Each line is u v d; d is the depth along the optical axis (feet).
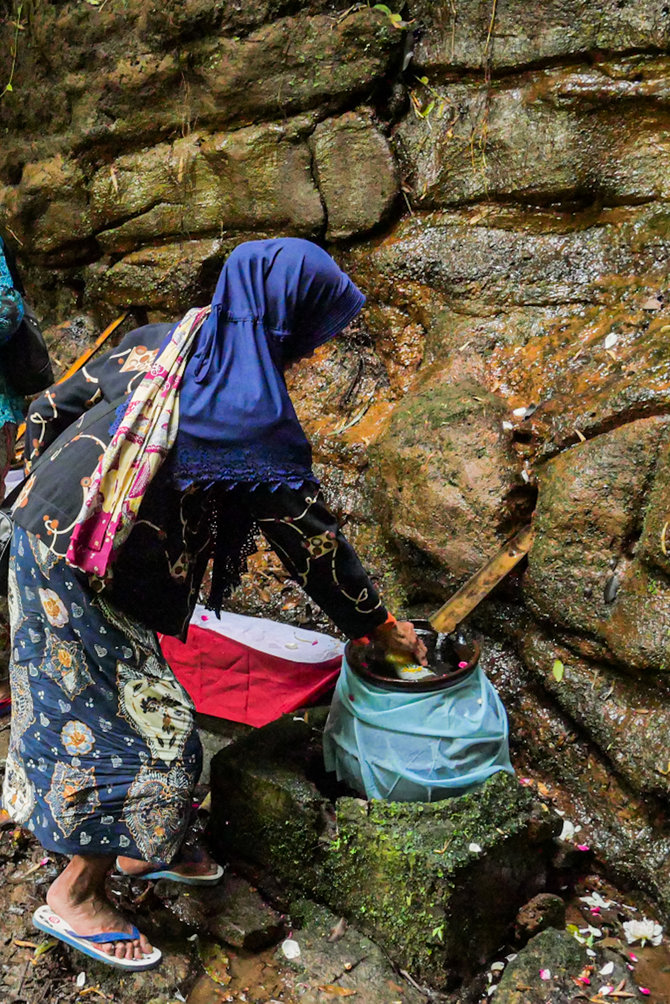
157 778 7.54
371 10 11.98
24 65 14.88
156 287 14.39
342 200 12.71
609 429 9.73
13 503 8.57
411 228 12.40
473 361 11.33
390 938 7.94
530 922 8.20
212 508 7.39
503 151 11.70
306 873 8.41
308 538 7.30
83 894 7.74
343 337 13.06
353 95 12.43
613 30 10.85
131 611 7.30
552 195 11.57
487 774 8.54
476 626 10.50
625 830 9.00
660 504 8.88
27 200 15.25
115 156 14.49
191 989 7.77
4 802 7.88
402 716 8.40
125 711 7.44
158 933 8.22
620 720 9.09
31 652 7.46
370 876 8.05
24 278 16.25
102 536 6.81
